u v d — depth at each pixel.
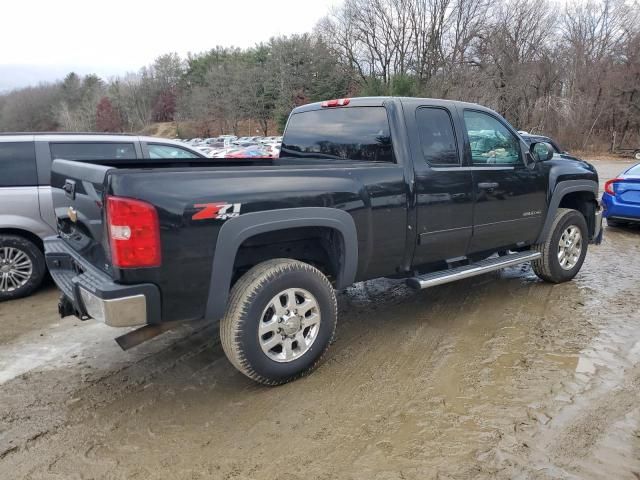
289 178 3.42
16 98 120.06
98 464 2.77
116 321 2.88
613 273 6.31
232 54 98.44
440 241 4.32
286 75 68.25
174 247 2.97
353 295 5.58
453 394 3.42
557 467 2.67
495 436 2.94
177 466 2.74
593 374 3.66
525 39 46.88
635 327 4.52
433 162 4.23
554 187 5.30
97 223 3.12
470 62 46.72
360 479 2.61
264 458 2.79
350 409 3.25
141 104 103.00
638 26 47.53
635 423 3.05
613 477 2.60
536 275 5.83
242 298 3.26
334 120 4.56
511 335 4.38
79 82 117.50
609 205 9.14
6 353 4.21
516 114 45.19
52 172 4.09
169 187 2.96
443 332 4.48
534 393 3.41
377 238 3.89
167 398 3.44
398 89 40.97
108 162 4.21
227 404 3.35
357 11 55.06
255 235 3.40
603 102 45.19
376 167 3.87
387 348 4.16
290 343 3.51
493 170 4.66
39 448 2.92
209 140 49.69
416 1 49.41
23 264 5.62
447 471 2.65
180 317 3.11
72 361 4.04
